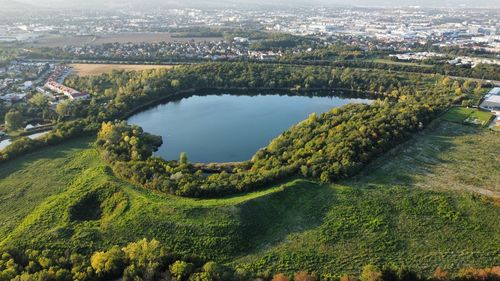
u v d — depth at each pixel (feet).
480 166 604.90
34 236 449.89
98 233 453.17
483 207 490.49
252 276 385.50
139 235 447.83
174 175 556.10
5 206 522.06
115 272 386.32
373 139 645.10
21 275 369.91
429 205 498.28
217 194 524.11
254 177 547.90
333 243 435.53
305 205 499.92
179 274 371.35
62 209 496.64
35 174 601.21
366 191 528.22
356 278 380.99
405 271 375.25
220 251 427.33
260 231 457.68
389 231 451.94
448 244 430.20
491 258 406.62
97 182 555.28
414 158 630.74
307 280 365.61
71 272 384.68
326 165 565.53
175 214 472.85
